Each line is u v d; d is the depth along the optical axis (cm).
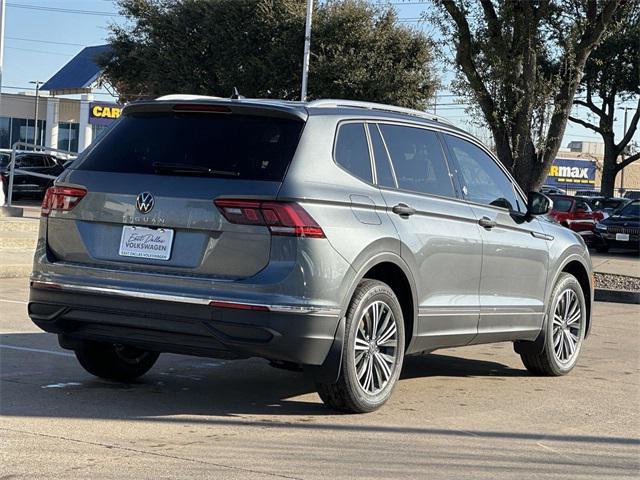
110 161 643
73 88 5494
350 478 493
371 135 670
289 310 576
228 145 617
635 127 4662
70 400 644
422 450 559
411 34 3988
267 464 511
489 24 1712
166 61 4062
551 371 845
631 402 739
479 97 1747
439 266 695
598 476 524
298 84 3956
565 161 9150
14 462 494
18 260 1470
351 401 628
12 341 875
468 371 856
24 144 2280
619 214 2877
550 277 830
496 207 778
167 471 490
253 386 726
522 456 560
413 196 683
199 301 582
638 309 1500
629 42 4159
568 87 1752
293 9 3875
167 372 771
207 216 593
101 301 614
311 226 586
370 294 626
